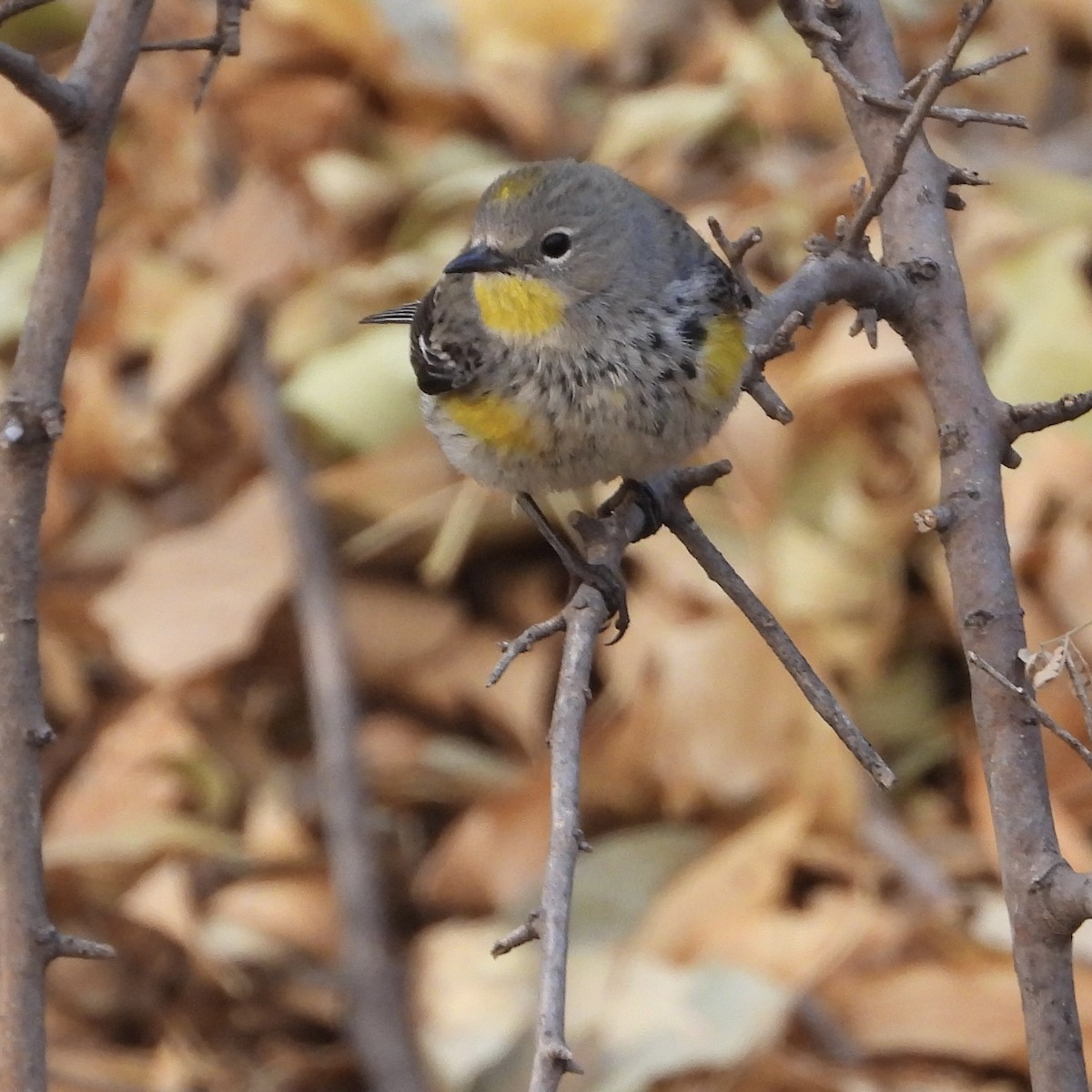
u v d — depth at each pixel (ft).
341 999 30.96
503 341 23.97
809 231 37.32
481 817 31.73
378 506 35.58
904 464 33.83
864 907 29.27
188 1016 32.09
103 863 32.96
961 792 31.78
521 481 24.67
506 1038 28.84
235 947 31.99
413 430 36.32
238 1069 31.01
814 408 34.12
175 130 42.98
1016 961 16.39
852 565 32.94
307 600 34.04
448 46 43.42
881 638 32.55
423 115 43.47
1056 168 39.32
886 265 20.44
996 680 17.03
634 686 32.17
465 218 40.70
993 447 18.88
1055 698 29.71
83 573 37.27
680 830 31.53
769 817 30.73
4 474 17.60
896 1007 27.99
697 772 31.42
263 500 35.60
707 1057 27.27
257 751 34.71
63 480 38.45
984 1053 27.45
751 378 21.36
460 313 24.73
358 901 30.89
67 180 18.01
